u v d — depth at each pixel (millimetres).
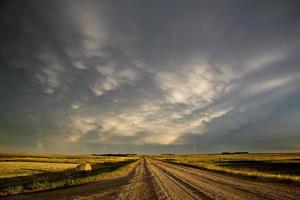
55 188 18656
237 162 84500
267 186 18547
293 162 77062
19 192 16672
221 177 27688
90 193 15797
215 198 13297
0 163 76062
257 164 71000
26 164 72062
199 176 29359
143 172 37156
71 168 56500
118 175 32156
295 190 16219
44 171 47062
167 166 58281
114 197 14133
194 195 14492
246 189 16875
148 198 13688
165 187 18641
